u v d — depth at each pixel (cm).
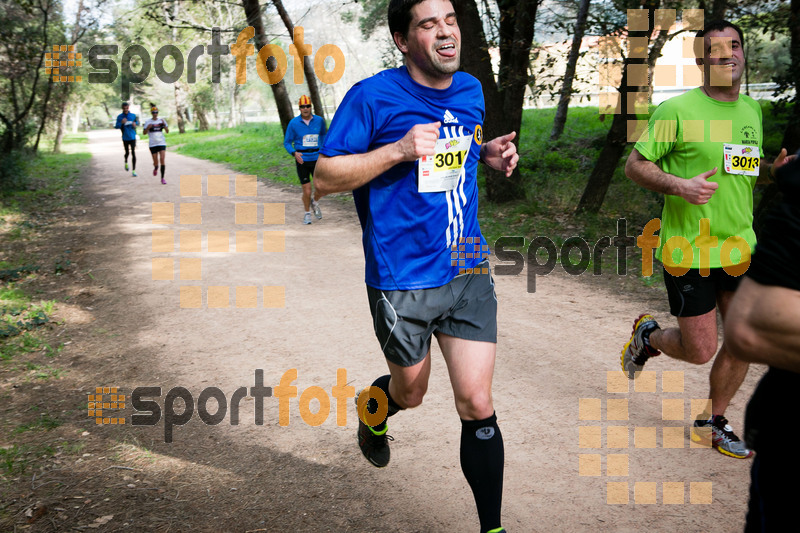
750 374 423
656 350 362
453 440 370
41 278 798
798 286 130
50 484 345
